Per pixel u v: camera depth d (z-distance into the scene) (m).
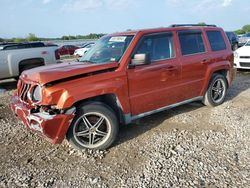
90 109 4.12
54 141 3.95
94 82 4.12
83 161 4.00
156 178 3.45
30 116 3.97
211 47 5.98
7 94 9.12
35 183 3.51
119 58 4.53
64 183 3.48
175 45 5.24
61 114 3.87
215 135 4.65
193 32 5.65
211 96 6.06
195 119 5.48
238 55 10.82
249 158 3.82
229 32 22.17
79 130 4.16
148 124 5.31
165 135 4.75
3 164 4.05
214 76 6.04
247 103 6.38
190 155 3.99
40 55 10.71
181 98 5.45
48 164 3.99
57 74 3.96
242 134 4.63
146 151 4.20
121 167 3.78
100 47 5.21
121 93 4.39
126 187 3.31
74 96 3.91
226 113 5.71
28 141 4.86
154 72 4.79
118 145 4.48
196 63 5.52
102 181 3.47
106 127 4.31
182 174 3.51
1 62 9.91
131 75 4.49
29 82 4.22
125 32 5.08
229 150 4.09
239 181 3.29
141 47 4.70
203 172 3.53
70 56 31.22
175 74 5.15
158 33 5.00
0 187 3.45
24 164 4.03
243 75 10.30
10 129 5.49
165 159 3.91
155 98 4.92
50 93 3.85
